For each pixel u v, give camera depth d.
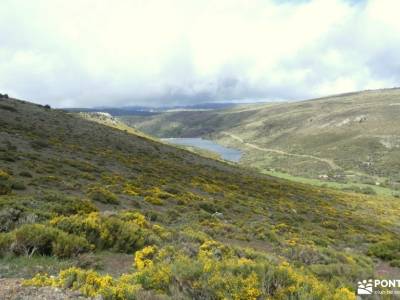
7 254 7.62
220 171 56.94
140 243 10.02
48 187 18.50
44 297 5.57
